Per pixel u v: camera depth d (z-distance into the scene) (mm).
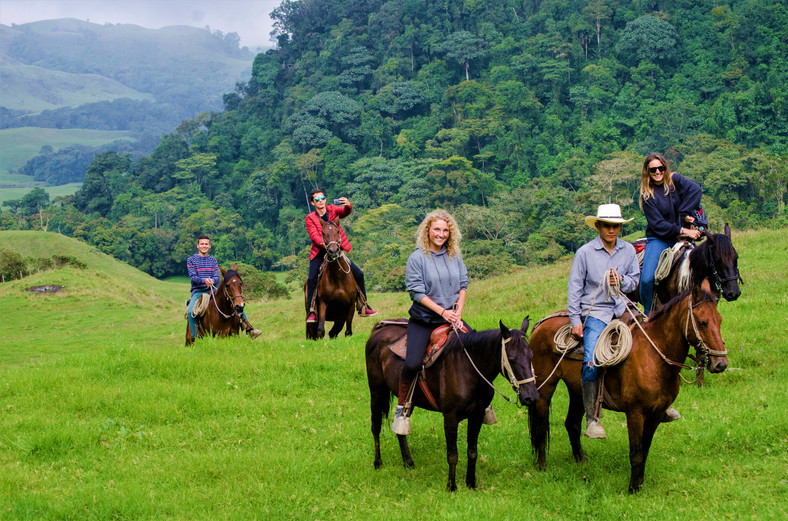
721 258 8023
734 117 138250
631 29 170875
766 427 8164
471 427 7051
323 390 11133
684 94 155625
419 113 183000
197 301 14055
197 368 12039
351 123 173625
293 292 83188
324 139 165000
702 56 163625
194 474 7879
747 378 10328
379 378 7719
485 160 152250
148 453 8750
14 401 10758
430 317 7152
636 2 186125
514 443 8602
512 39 183000
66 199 181125
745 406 9000
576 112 162500
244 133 197750
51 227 159000
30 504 6980
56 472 8102
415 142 164000
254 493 7340
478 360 6668
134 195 171625
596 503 6723
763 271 17828
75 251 108250
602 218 7016
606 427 8969
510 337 6410
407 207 128125
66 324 40438
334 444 8898
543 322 7688
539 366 7570
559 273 23438
